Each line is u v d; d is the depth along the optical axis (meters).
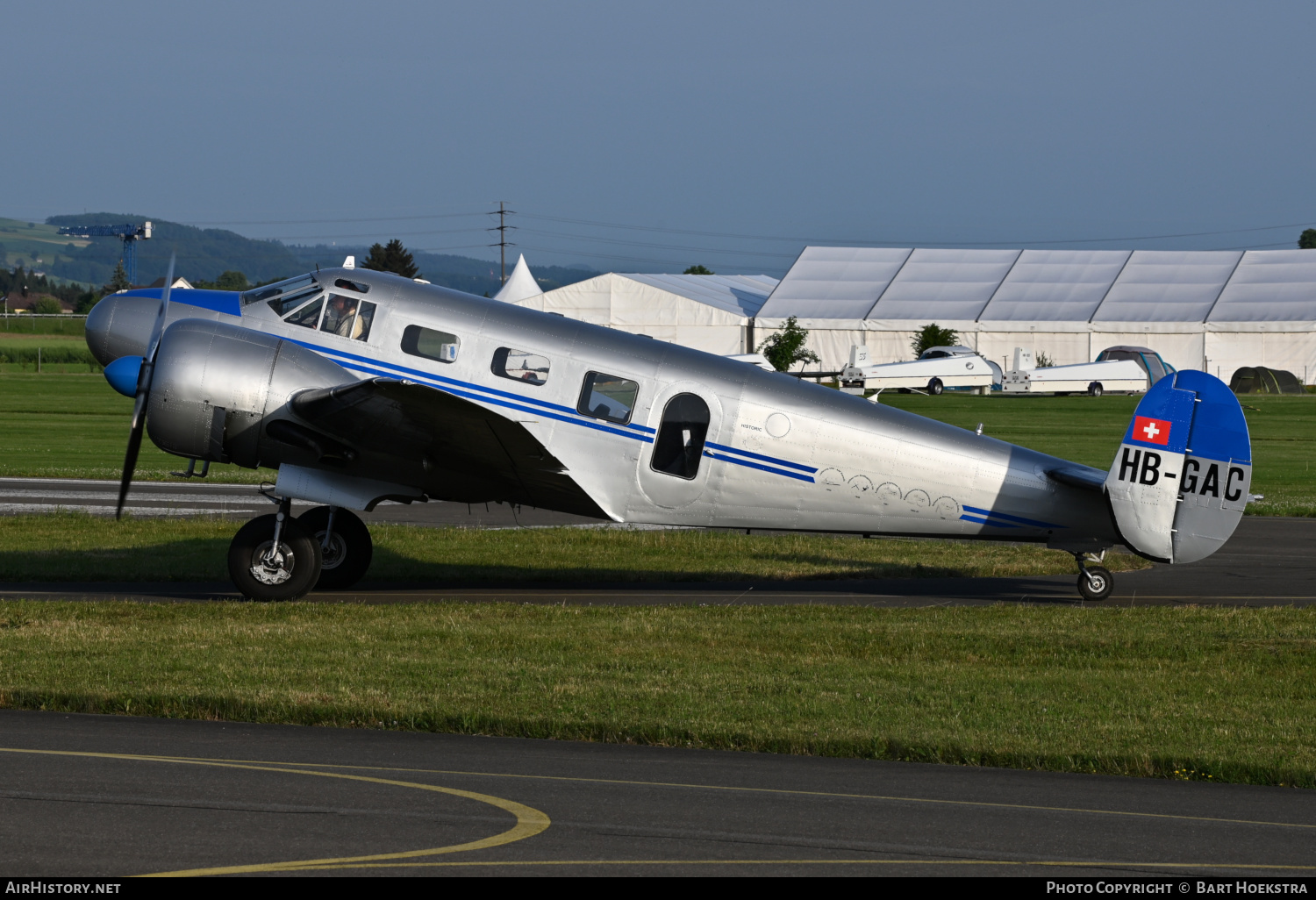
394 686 24.28
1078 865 15.52
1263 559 46.50
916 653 29.03
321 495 35.12
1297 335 183.00
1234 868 15.53
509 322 36.44
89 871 14.35
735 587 39.72
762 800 17.98
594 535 48.84
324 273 36.94
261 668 25.58
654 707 23.20
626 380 36.34
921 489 37.47
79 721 21.73
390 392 31.30
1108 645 29.95
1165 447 36.03
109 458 77.12
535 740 21.33
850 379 170.00
